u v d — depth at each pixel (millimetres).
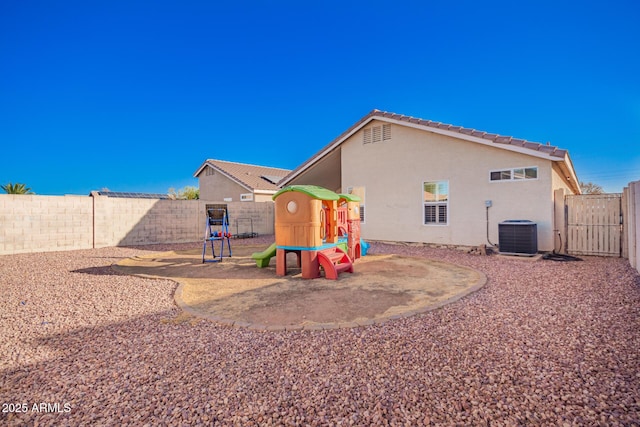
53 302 4762
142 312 4281
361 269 7141
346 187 12719
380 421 1978
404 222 11148
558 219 8766
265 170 26109
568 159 8633
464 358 2773
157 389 2387
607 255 8227
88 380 2535
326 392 2303
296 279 6293
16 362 2861
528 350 2902
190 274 6934
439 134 10250
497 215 9195
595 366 2584
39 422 2031
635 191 6172
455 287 5371
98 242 11906
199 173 24562
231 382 2465
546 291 4926
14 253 10258
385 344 3094
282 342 3217
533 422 1937
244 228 16188
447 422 1953
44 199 10836
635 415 1975
